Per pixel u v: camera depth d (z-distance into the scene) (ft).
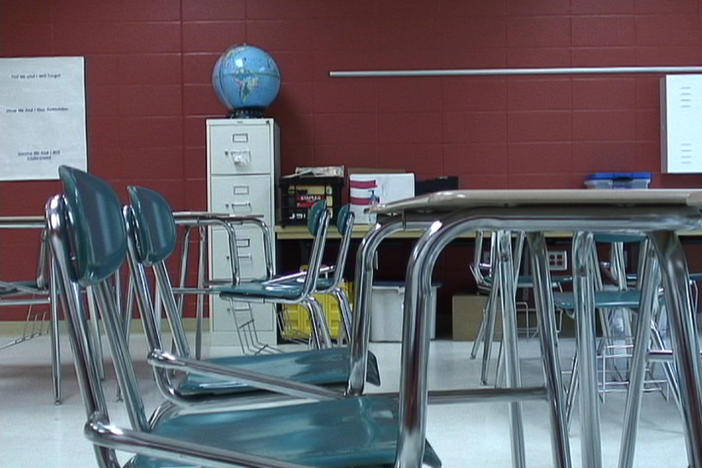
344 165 17.11
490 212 2.83
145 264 4.55
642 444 7.63
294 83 17.11
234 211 15.02
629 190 2.67
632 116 17.04
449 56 17.12
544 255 4.57
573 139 17.08
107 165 17.16
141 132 17.15
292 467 2.77
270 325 15.14
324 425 3.61
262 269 15.02
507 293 5.75
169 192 17.16
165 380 4.60
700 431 2.66
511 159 17.12
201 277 11.71
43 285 10.09
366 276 4.97
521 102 17.11
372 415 3.76
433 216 3.56
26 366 12.89
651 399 9.56
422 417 2.85
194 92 17.13
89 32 17.11
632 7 17.03
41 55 17.07
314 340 9.34
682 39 16.99
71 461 7.41
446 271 17.16
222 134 15.03
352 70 17.12
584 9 17.03
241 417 3.85
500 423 8.57
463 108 17.13
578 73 17.03
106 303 3.53
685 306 2.77
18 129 17.06
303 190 15.02
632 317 10.37
